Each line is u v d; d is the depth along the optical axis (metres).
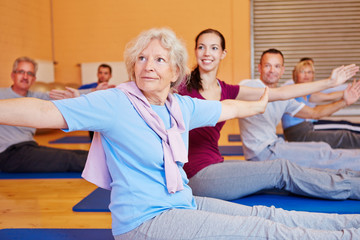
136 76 1.43
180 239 1.30
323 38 7.60
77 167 3.53
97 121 1.30
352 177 2.24
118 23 7.89
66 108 1.26
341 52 7.62
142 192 1.37
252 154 2.85
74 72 8.06
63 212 2.39
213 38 2.23
